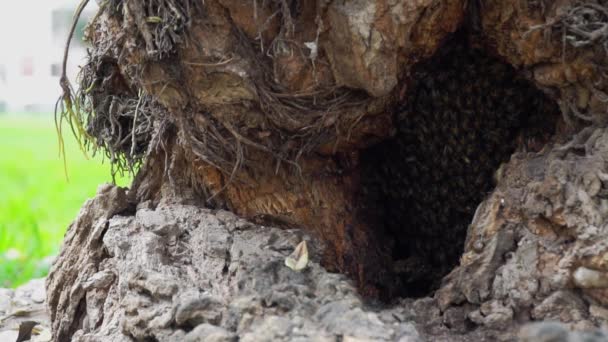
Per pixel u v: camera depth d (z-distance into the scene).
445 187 3.05
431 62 2.85
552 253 2.45
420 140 3.00
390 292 3.25
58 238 7.08
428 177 3.07
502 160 2.92
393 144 3.16
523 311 2.43
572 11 2.47
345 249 3.13
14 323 3.78
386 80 2.54
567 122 2.67
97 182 9.75
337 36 2.51
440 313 2.59
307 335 2.17
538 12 2.53
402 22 2.46
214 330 2.23
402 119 3.00
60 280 3.15
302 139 2.89
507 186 2.67
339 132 2.92
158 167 3.20
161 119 3.02
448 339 2.44
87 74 3.17
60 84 2.85
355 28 2.43
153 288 2.50
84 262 3.03
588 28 2.48
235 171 2.81
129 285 2.59
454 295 2.57
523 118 2.87
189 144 2.81
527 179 2.63
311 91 2.66
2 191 9.37
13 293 4.30
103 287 2.87
